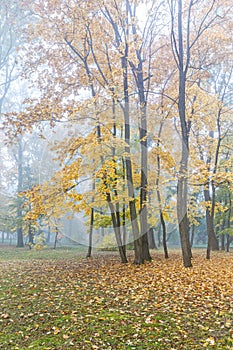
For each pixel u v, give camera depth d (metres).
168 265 9.93
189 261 9.62
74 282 7.45
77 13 8.55
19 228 19.39
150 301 5.81
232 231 16.31
